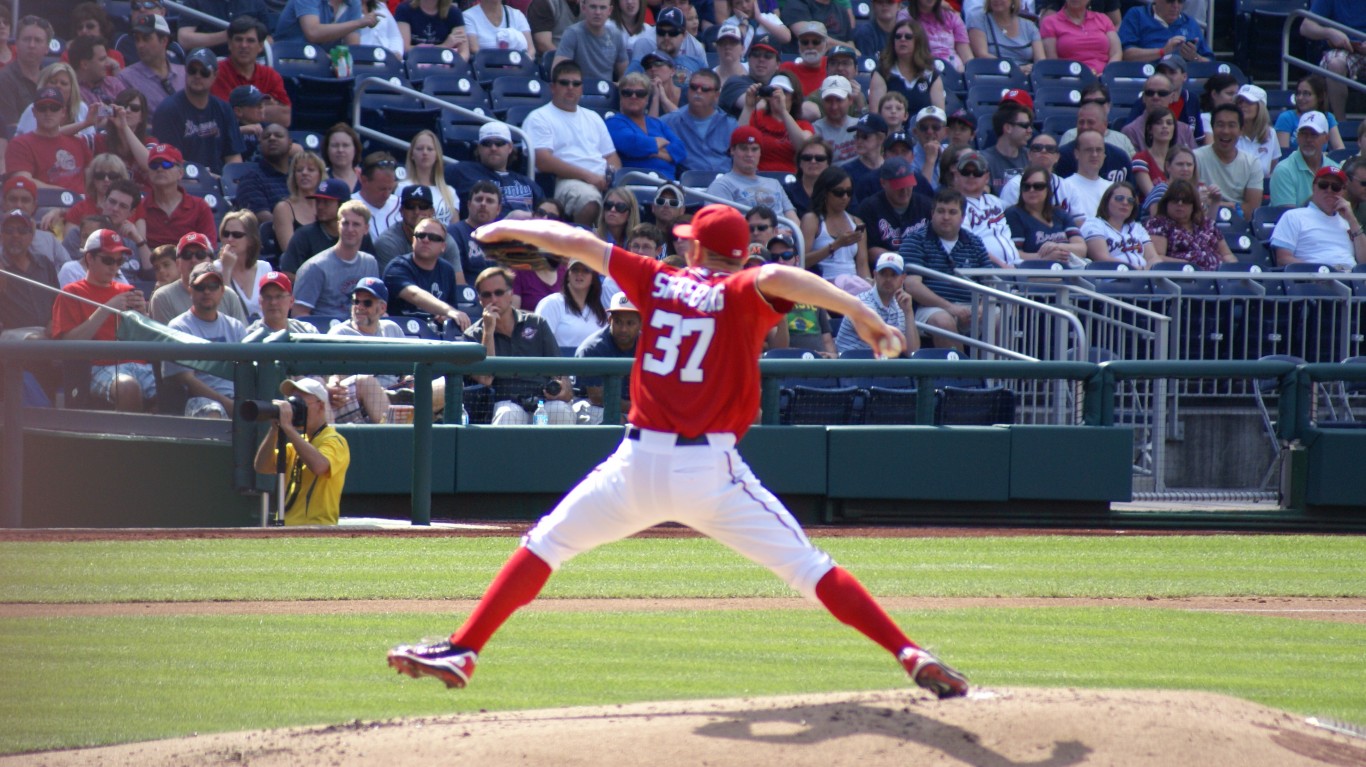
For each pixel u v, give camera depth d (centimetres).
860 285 4362
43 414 3484
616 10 5750
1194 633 2431
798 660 2125
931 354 4041
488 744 1356
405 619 2391
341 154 4588
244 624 2341
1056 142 5247
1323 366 3941
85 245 3638
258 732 1502
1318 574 3112
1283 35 6675
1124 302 4266
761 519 1467
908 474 3853
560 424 3834
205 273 3559
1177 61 6144
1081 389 3950
